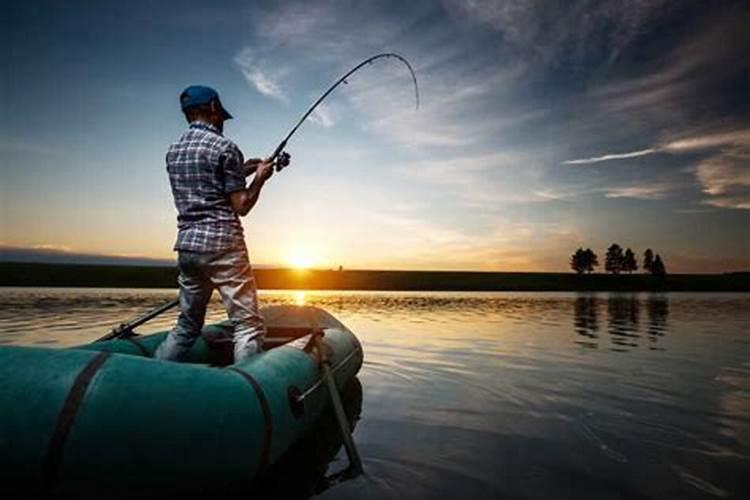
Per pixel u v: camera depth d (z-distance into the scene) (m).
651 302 24.12
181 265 3.05
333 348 4.03
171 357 3.13
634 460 2.82
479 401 4.16
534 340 8.32
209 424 2.11
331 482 2.48
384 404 4.06
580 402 4.15
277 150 3.43
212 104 3.15
